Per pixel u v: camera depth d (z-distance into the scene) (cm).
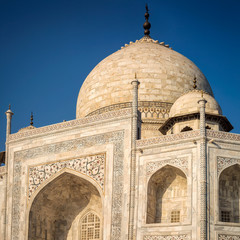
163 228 6119
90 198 7400
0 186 7656
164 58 8719
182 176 6381
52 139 7331
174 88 8438
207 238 5831
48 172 7225
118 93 8450
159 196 6538
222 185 6281
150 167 6425
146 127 8069
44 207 7412
